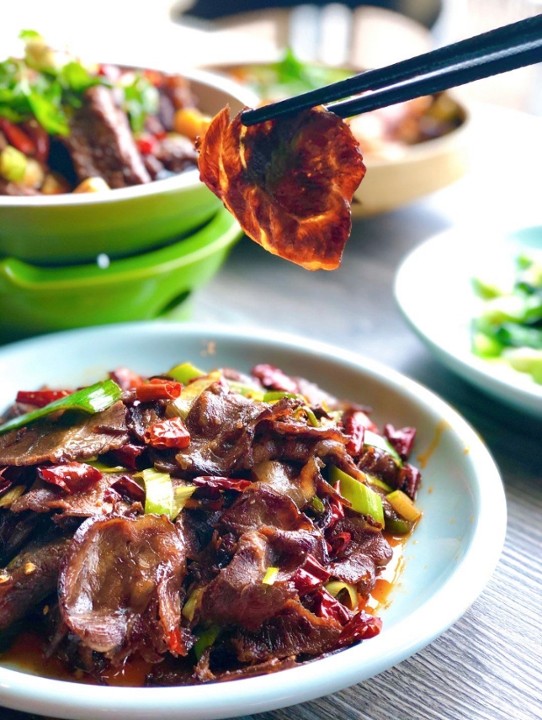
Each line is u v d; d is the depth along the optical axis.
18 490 0.30
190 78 0.57
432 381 0.47
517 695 0.28
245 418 0.32
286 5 1.13
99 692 0.23
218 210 0.47
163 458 0.31
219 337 0.43
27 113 0.47
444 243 0.55
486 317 0.50
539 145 0.80
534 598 0.32
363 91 0.27
